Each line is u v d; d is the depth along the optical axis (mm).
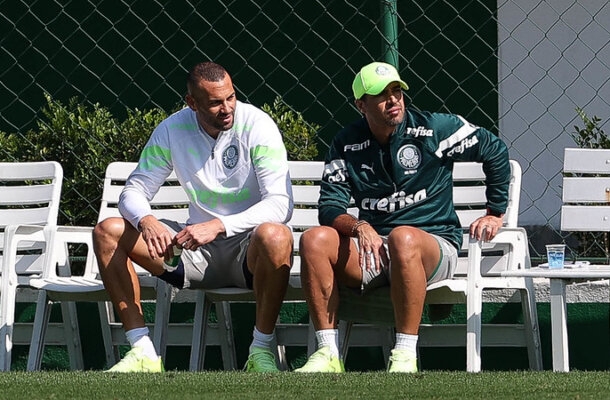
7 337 19641
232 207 19312
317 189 21203
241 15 29703
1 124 30188
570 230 20312
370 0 29031
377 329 20891
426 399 13734
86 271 21125
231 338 21547
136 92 30000
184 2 29844
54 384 15297
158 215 21266
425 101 28938
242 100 29719
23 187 21625
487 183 19125
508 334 20234
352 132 19203
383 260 18234
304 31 29484
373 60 26562
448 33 28875
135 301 18547
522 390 14359
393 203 18969
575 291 21172
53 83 30281
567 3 28250
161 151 19531
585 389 14406
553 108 28359
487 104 28781
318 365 17594
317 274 17875
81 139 23422
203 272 19172
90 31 30109
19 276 21312
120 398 13992
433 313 19906
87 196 23250
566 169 20516
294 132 23219
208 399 13828
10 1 30375
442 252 18219
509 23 28500
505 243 19750
